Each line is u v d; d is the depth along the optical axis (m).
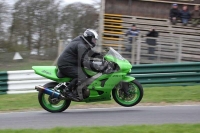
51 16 58.41
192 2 46.91
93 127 15.19
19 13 57.78
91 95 19.47
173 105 22.12
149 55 33.16
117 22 44.88
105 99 19.83
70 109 21.44
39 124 17.36
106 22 44.75
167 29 43.75
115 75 19.25
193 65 28.62
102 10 44.34
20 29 57.72
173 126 15.13
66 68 19.25
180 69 28.62
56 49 33.66
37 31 58.16
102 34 42.38
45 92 19.48
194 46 40.44
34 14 58.09
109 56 19.55
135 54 33.12
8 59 32.00
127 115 18.88
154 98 24.19
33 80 28.80
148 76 28.59
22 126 17.11
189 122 17.22
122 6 47.22
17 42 57.31
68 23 58.88
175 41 33.62
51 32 58.50
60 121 17.81
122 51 33.28
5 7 57.34
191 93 25.64
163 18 47.22
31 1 57.91
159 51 33.34
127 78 19.56
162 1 47.16
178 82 28.62
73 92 19.42
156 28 44.47
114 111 20.14
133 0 47.28
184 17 43.28
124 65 19.38
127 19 45.44
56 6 58.59
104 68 19.12
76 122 17.45
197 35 42.97
